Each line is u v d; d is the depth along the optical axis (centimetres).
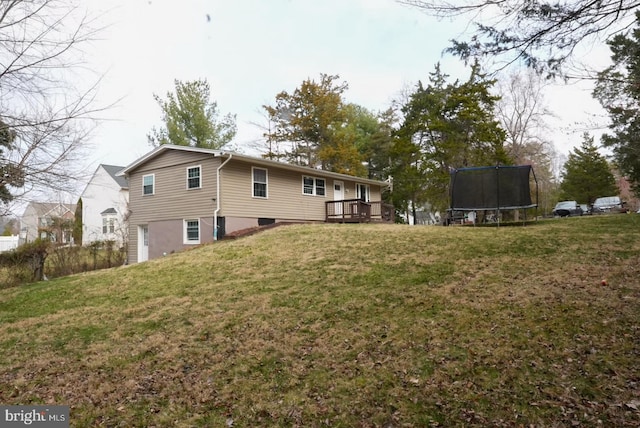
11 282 1109
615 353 363
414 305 544
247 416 329
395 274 704
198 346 482
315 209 1845
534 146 2470
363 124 3275
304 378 386
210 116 2634
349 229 1269
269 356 439
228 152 1338
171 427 321
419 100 2570
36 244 1231
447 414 307
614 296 496
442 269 706
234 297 664
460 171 1354
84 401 370
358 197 2230
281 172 1655
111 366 444
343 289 648
